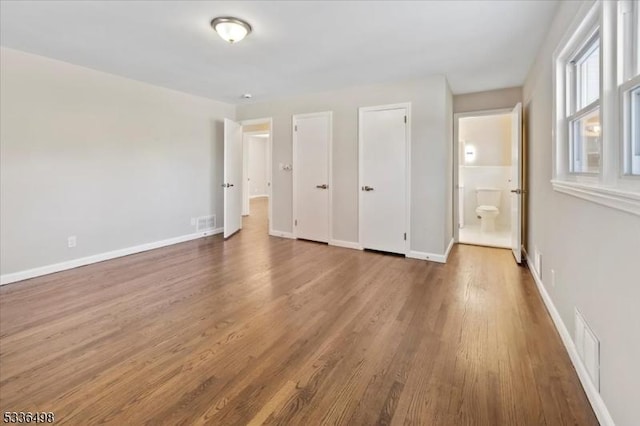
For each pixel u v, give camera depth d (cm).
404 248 421
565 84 231
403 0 226
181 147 492
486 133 619
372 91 433
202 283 317
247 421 140
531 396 155
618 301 128
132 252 430
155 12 245
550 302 246
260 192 1231
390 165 426
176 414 144
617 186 143
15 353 192
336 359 187
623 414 122
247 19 254
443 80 385
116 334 215
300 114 503
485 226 574
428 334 216
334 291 296
